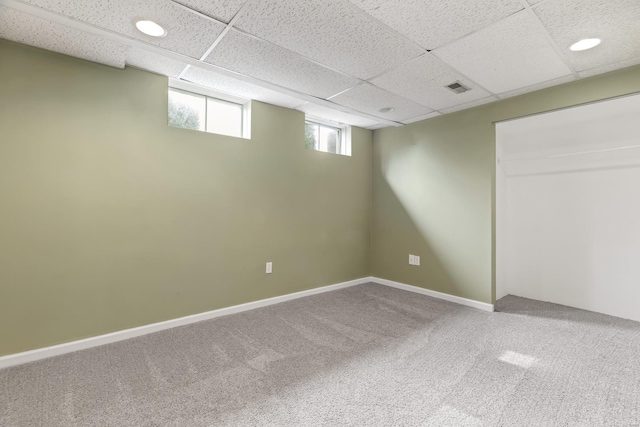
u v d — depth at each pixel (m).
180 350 2.26
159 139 2.59
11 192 2.03
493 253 3.16
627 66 2.36
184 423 1.51
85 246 2.28
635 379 1.87
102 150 2.34
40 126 2.11
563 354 2.19
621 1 1.59
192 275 2.78
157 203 2.59
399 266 4.04
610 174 2.97
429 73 2.48
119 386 1.81
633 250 2.84
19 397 1.70
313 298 3.56
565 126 3.24
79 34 1.93
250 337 2.49
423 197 3.78
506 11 1.68
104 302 2.36
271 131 3.29
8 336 2.03
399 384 1.84
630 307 2.87
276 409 1.61
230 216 3.01
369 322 2.82
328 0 1.60
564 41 1.99
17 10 1.67
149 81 2.53
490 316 2.97
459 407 1.62
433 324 2.78
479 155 3.26
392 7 1.65
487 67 2.38
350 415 1.57
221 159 2.94
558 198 3.33
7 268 2.02
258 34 1.93
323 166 3.80
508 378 1.89
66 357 2.14
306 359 2.13
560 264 3.34
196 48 2.11
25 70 2.06
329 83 2.70
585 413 1.57
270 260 3.32
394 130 4.11
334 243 3.94
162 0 1.59
